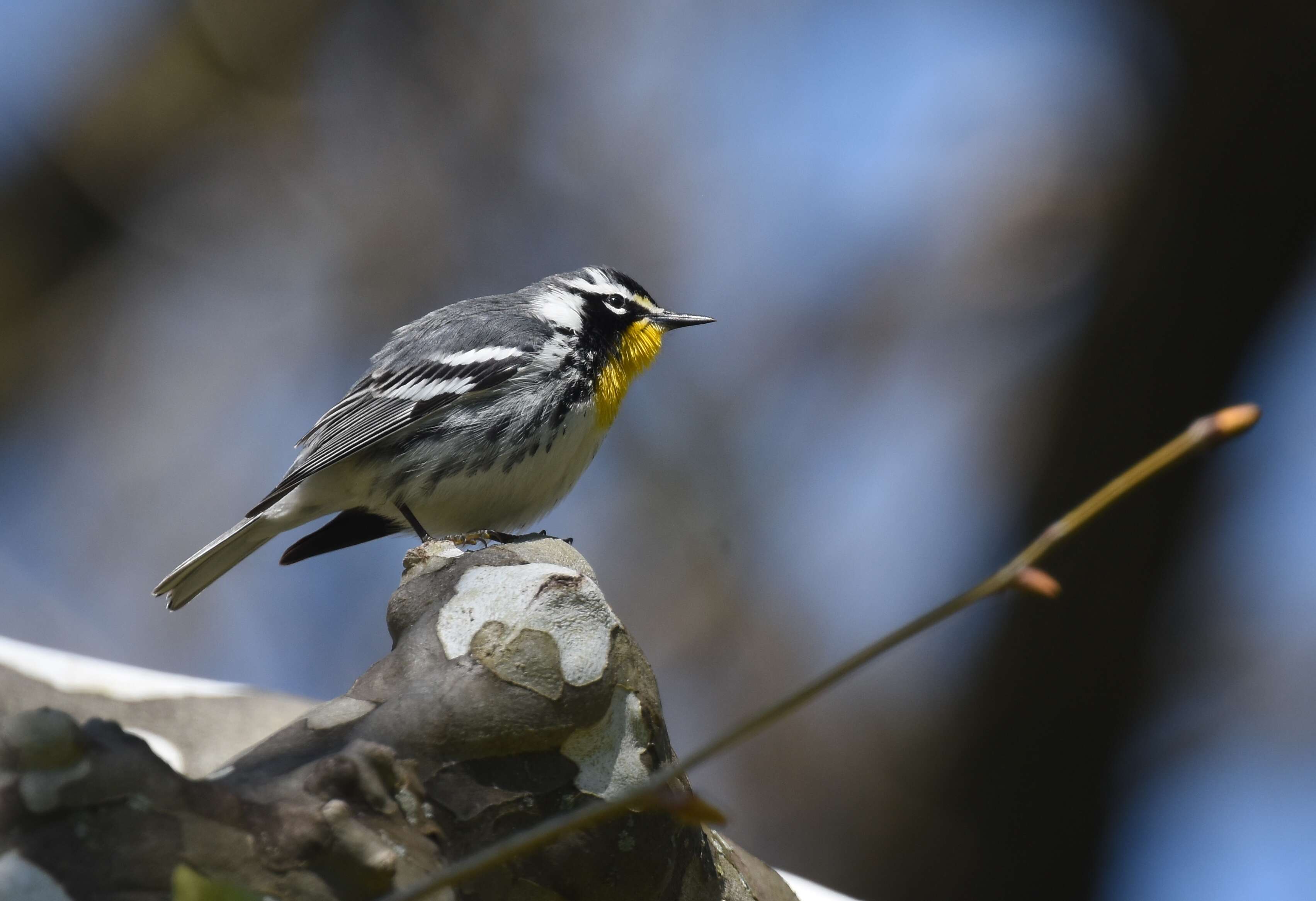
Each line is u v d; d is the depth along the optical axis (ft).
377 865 11.69
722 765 49.62
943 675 48.83
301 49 52.26
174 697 21.91
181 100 51.75
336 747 12.85
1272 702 45.68
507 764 13.52
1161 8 44.98
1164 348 44.19
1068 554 44.91
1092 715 44.98
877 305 53.21
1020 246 51.57
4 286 50.52
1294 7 41.86
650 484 51.31
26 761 10.85
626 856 13.92
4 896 10.30
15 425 50.47
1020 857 45.93
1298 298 43.60
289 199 52.16
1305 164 42.55
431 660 13.78
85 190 51.16
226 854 11.25
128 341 51.49
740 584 50.49
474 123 52.75
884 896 46.88
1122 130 48.24
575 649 14.02
